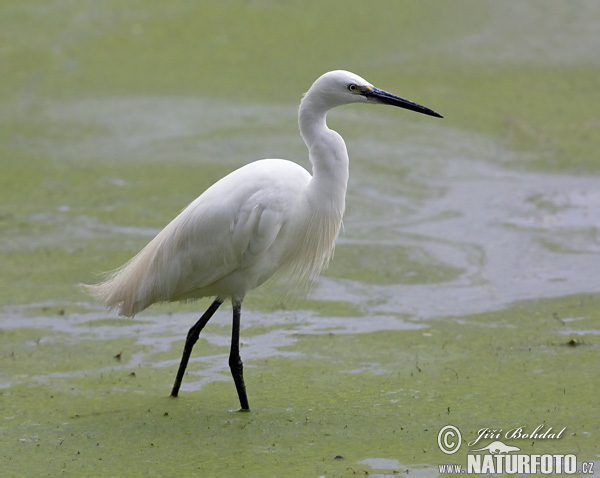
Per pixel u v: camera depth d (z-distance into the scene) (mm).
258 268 8375
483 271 11891
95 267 12273
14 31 24156
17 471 7109
